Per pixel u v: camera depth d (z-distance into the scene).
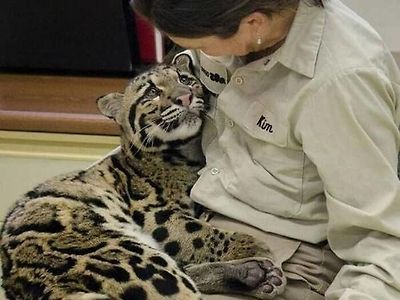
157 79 1.91
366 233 1.35
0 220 2.80
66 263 1.48
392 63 1.40
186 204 1.84
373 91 1.31
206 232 1.67
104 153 2.63
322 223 1.50
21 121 2.61
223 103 1.53
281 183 1.48
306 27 1.34
